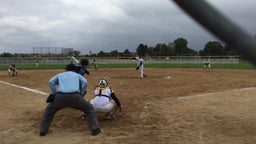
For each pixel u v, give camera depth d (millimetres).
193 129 8016
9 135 7824
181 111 10023
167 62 62625
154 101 12000
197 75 25094
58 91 7984
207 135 7512
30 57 66938
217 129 7992
